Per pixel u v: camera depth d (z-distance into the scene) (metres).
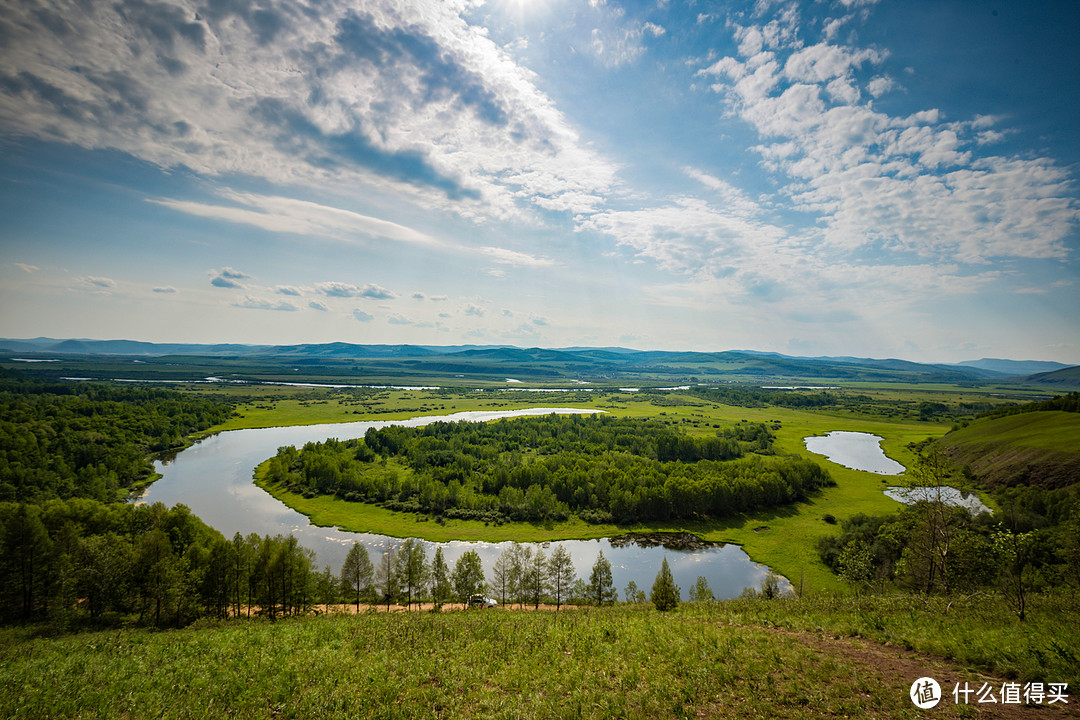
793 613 31.52
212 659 27.28
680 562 91.69
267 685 22.44
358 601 68.69
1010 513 78.94
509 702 19.81
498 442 174.38
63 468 118.94
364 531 101.50
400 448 165.00
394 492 122.62
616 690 20.36
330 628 33.44
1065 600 30.38
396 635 30.11
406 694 21.11
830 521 110.06
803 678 20.08
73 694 22.94
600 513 112.75
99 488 111.06
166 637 36.25
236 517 106.69
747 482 117.56
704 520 111.81
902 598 34.22
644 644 25.78
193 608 54.94
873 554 77.25
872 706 17.64
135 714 20.42
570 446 169.50
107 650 31.62
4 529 56.75
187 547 69.75
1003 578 39.56
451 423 197.88
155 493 121.12
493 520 109.19
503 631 30.30
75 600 54.72
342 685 21.97
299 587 59.91
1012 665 19.67
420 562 71.75
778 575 85.88
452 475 133.88
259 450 170.38
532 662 24.27
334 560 87.81
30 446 121.31
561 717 18.36
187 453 165.12
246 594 61.41
